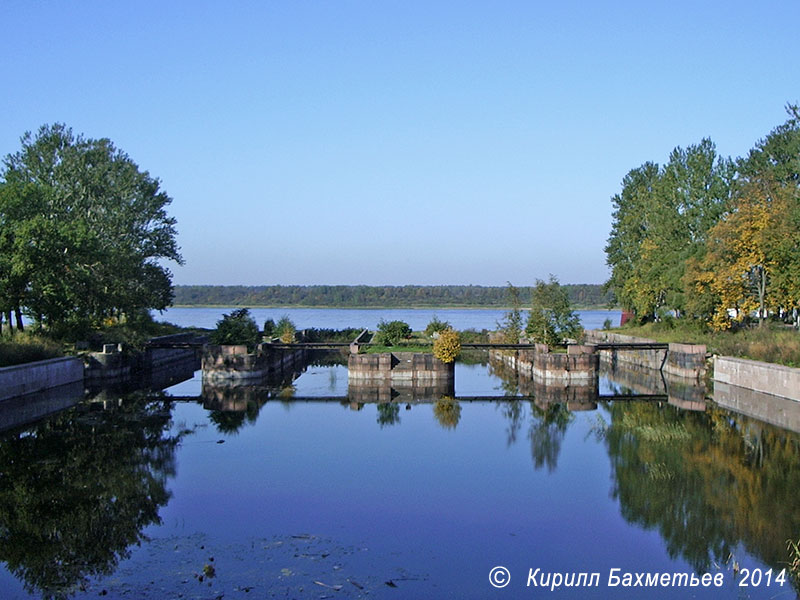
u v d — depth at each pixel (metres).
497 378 55.00
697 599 15.65
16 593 15.34
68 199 55.69
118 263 55.12
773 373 41.50
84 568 16.64
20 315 50.78
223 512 20.62
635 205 78.00
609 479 24.41
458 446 29.16
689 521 20.38
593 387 48.88
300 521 19.88
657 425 33.97
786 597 15.84
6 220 45.28
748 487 23.56
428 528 19.48
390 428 32.88
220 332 52.66
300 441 29.97
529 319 55.62
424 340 63.75
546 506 21.50
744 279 51.94
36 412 37.31
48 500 21.88
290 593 15.30
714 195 63.12
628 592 15.91
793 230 47.03
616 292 80.31
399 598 15.22
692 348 51.28
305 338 74.19
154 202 65.12
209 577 16.08
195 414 36.75
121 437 30.81
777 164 57.41
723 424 34.22
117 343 51.97
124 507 21.16
